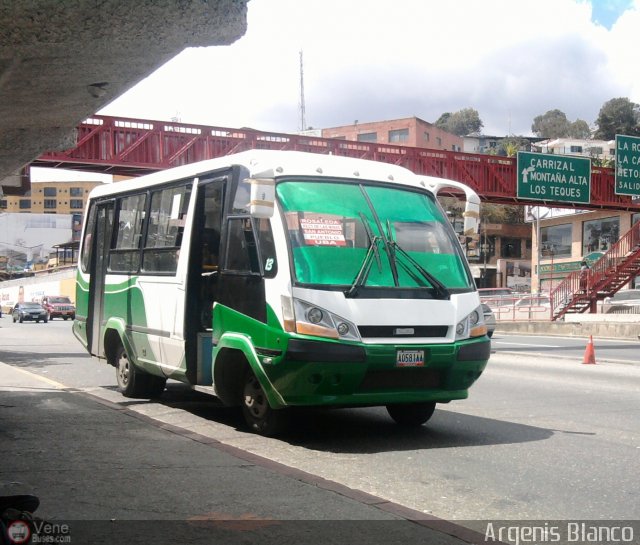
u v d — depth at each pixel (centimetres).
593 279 3234
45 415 871
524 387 1230
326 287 701
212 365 800
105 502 515
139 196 1024
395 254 760
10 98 411
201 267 858
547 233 5294
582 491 582
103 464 626
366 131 8675
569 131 11769
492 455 708
